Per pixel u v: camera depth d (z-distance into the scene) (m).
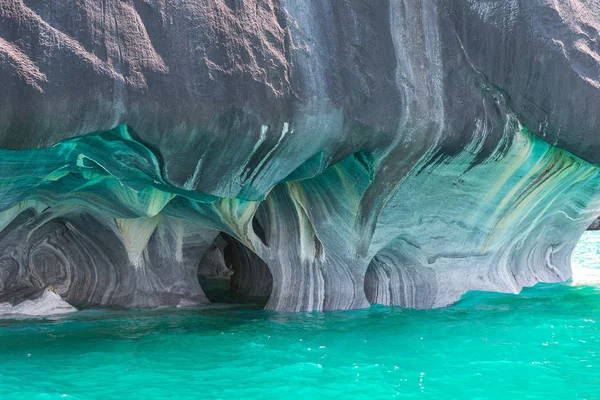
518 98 6.00
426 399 4.14
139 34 4.40
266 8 4.92
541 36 5.97
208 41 4.62
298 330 5.85
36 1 4.08
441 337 5.66
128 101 4.32
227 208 6.31
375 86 5.39
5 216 6.05
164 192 5.80
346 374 4.61
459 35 5.85
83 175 5.48
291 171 5.32
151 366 4.73
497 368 4.79
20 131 4.05
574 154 6.32
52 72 4.06
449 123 5.76
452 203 6.65
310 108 5.02
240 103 4.70
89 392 4.16
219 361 4.88
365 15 5.39
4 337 5.48
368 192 6.14
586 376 4.63
